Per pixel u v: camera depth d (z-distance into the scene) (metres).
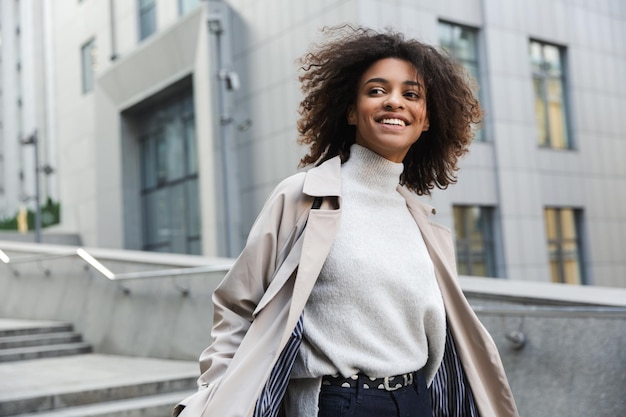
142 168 22.41
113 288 8.83
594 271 17.75
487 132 16.09
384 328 1.67
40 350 8.45
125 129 22.30
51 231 27.14
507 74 16.44
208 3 17.34
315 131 2.00
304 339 1.66
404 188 2.02
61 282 10.06
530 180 16.52
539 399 4.02
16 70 38.22
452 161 2.13
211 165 17.14
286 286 1.66
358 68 1.87
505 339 4.27
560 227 17.47
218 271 7.17
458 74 1.99
